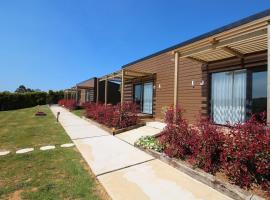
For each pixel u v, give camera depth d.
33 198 3.00
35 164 4.48
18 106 30.27
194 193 3.21
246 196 2.84
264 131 3.25
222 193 3.19
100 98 22.77
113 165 4.46
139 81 12.82
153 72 11.30
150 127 8.67
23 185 3.42
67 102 25.06
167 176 3.88
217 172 3.70
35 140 6.91
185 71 8.68
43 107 27.55
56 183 3.51
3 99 28.20
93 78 23.00
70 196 3.06
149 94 11.85
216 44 4.99
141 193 3.21
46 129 9.23
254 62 6.04
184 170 4.04
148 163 4.60
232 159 3.55
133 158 4.95
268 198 2.78
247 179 3.12
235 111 6.62
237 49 5.77
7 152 5.45
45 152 5.42
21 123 11.37
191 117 8.21
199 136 4.23
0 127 9.88
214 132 3.97
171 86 9.62
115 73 11.51
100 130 8.95
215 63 7.28
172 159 4.46
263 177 3.13
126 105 9.09
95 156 5.10
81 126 10.16
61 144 6.34
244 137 3.29
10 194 3.13
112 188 3.37
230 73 6.82
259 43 5.12
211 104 7.48
